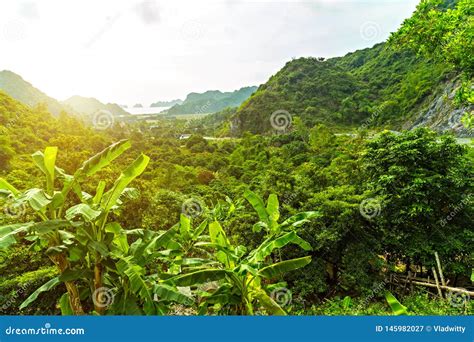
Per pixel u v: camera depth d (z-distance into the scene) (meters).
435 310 9.82
